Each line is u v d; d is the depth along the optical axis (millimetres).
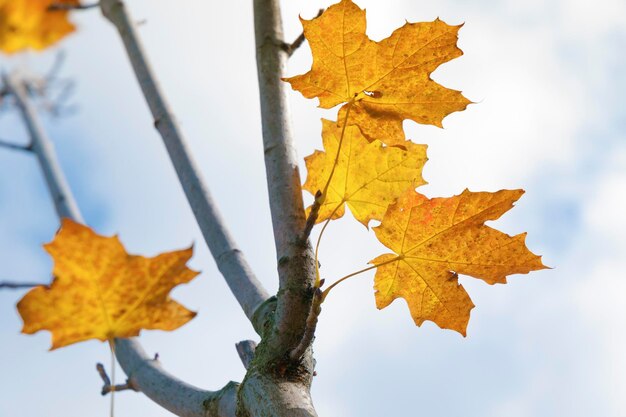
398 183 1237
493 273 1199
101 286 1148
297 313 1136
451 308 1210
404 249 1204
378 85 1188
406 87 1185
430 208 1192
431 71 1177
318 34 1175
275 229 1175
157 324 1165
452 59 1178
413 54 1176
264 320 1194
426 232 1196
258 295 1230
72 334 1155
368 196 1238
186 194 1342
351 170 1239
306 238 1146
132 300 1156
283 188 1187
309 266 1146
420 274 1209
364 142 1239
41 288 1141
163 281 1154
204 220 1312
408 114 1191
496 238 1189
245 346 1212
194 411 1196
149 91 1431
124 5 1539
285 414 1112
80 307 1149
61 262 1137
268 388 1131
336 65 1181
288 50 1257
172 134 1388
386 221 1200
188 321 1167
